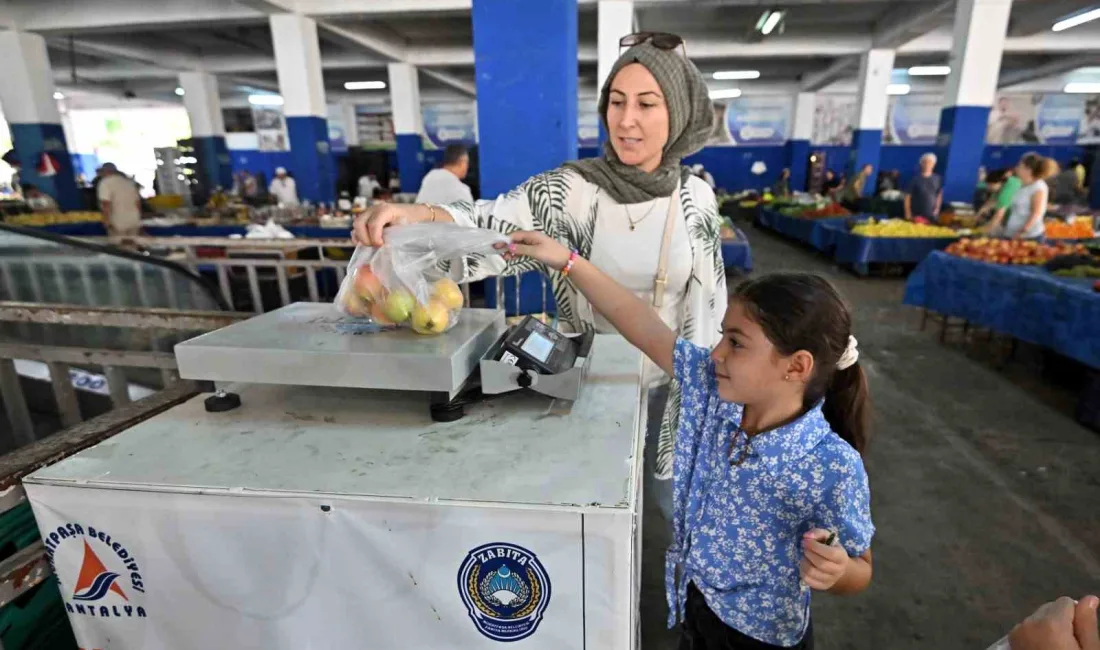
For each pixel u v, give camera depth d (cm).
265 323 108
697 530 98
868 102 973
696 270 136
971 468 249
